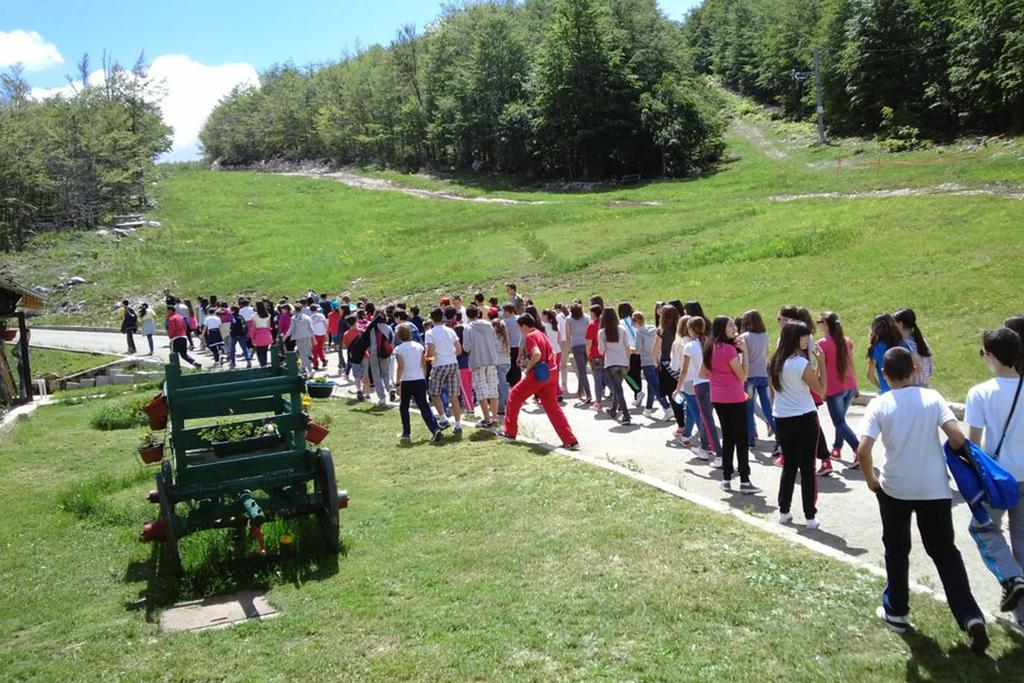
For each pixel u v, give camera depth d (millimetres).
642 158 70812
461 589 6270
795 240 25422
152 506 9438
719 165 67125
